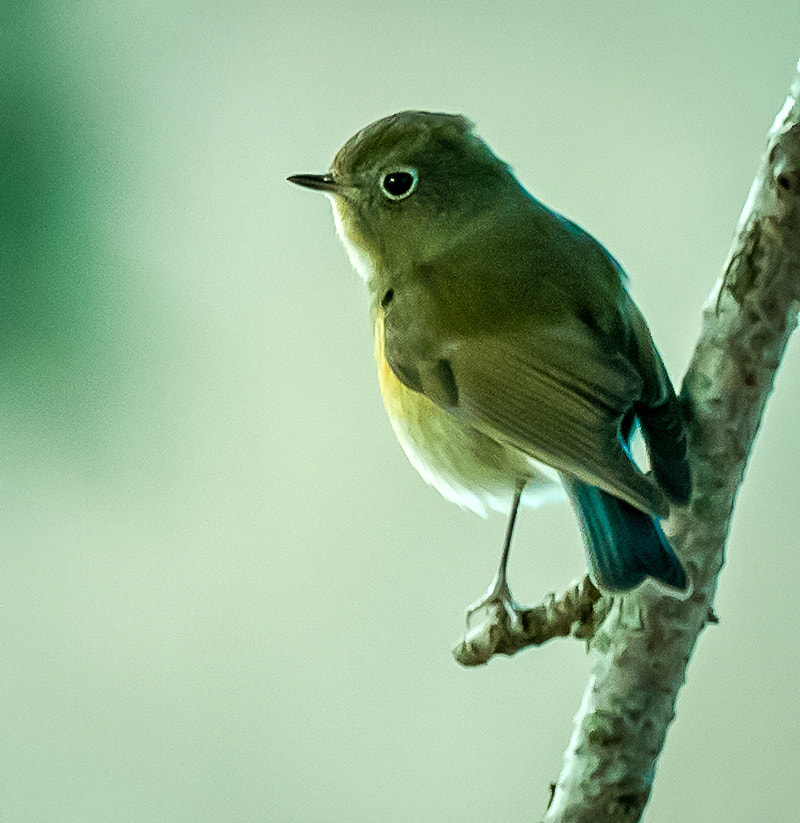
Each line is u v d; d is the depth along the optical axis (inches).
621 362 168.7
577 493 168.2
